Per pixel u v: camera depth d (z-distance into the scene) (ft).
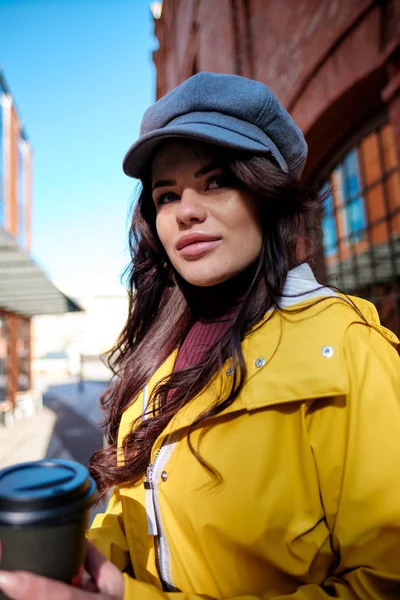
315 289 2.59
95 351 127.03
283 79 14.73
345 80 11.24
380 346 2.42
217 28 20.79
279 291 2.60
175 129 2.52
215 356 2.62
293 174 3.06
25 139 55.67
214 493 2.33
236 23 18.45
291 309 2.52
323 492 2.24
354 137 13.33
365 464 2.05
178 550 2.48
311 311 2.47
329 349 2.26
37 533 1.48
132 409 3.55
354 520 2.06
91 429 28.55
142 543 2.84
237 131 2.61
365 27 10.46
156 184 2.88
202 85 2.68
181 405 2.68
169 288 4.14
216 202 2.70
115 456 3.40
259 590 2.25
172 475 2.57
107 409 4.52
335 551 2.24
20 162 53.83
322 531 2.29
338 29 11.36
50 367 128.77
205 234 2.69
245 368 2.40
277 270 2.68
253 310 2.67
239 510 2.23
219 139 2.47
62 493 1.53
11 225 48.83
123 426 3.51
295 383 2.23
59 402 50.60
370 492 2.01
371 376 2.19
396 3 9.31
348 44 11.12
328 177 15.12
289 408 2.31
